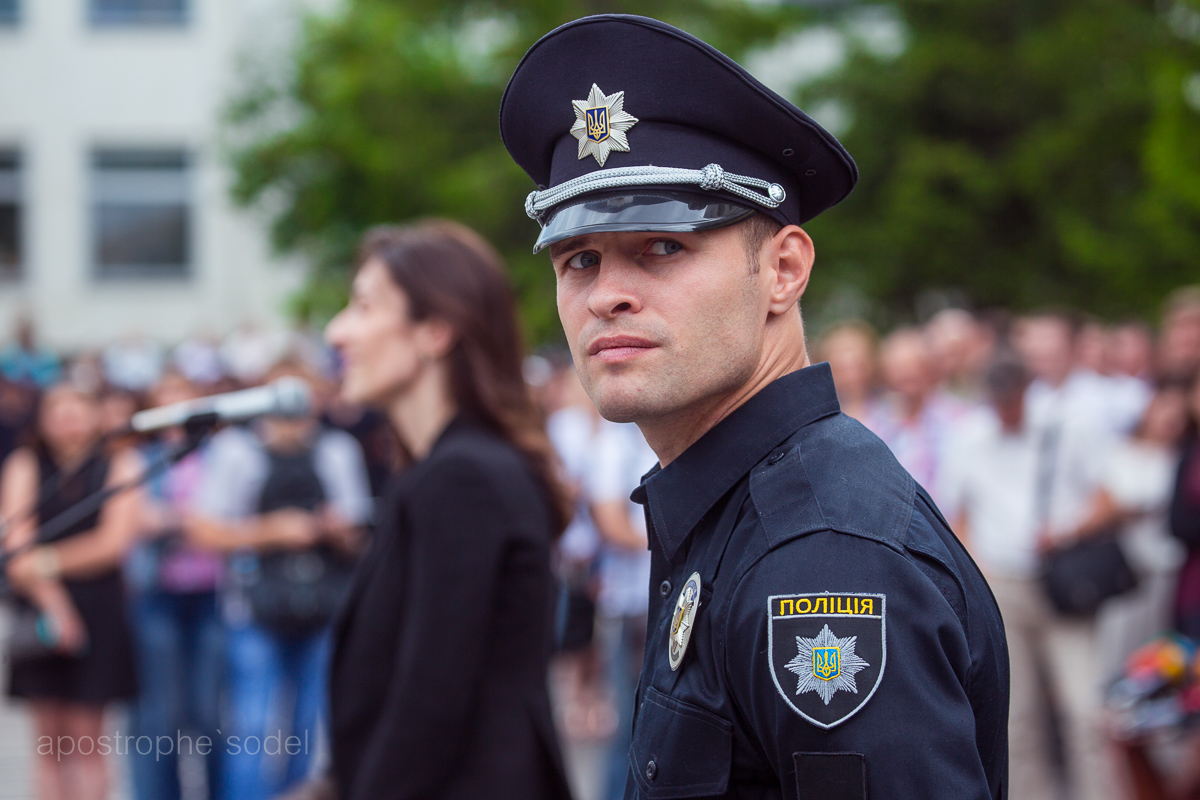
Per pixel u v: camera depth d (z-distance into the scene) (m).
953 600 1.91
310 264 24.50
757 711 1.87
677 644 2.07
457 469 3.55
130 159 32.34
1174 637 6.99
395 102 23.42
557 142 2.33
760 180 2.19
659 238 2.14
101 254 32.34
